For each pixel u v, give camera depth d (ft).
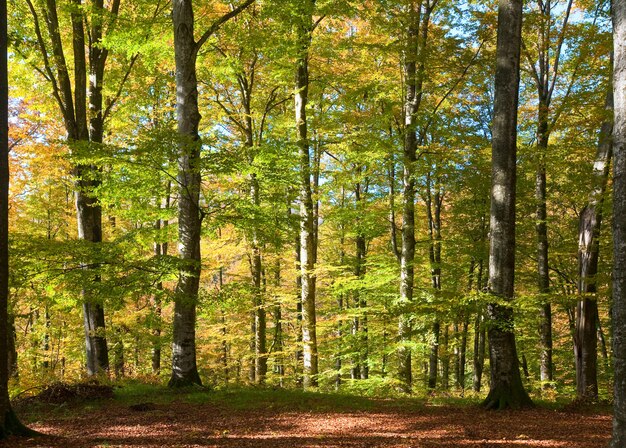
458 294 32.24
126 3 51.44
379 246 81.56
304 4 42.80
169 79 56.80
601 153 37.27
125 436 23.17
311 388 48.32
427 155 50.16
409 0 45.57
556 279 69.72
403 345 45.50
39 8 48.19
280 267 73.31
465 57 48.75
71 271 33.32
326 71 58.34
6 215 21.48
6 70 21.58
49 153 58.03
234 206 38.88
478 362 65.31
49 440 21.81
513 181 32.65
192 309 37.35
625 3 16.67
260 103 65.51
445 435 23.95
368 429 25.41
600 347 74.79
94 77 47.80
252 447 21.15
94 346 45.06
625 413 16.37
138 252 42.80
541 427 25.89
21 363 62.59
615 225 16.80
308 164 50.11
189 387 35.99
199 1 47.34
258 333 59.77
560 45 49.39
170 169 38.63
